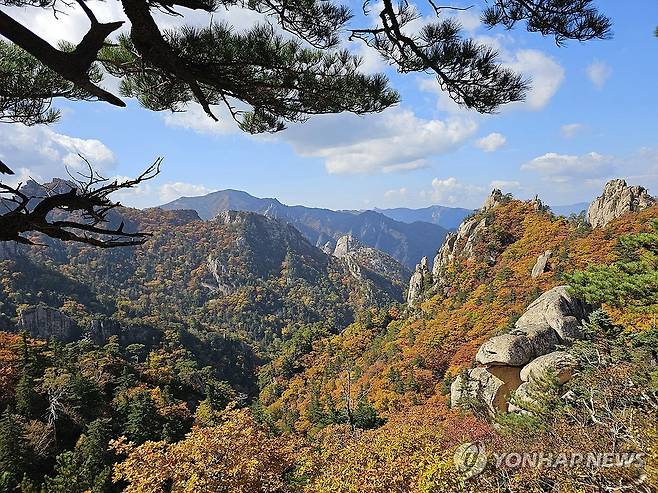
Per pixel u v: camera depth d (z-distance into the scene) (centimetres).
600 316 1658
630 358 1356
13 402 3028
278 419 4691
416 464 1141
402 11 400
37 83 433
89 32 242
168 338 7656
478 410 1978
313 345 6888
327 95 411
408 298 6850
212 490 1138
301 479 1516
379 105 438
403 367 3812
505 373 1984
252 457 1248
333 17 388
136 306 9612
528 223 5481
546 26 383
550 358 1719
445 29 390
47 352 4125
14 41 221
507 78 397
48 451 2544
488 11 401
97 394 3216
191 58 345
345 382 4641
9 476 1753
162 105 470
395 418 2498
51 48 229
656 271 982
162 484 1241
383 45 425
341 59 412
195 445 1232
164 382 4638
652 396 1084
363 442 1465
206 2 350
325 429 2914
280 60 369
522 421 1441
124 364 4494
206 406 3944
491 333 3631
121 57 411
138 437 2936
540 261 4247
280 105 407
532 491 930
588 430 1023
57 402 2894
